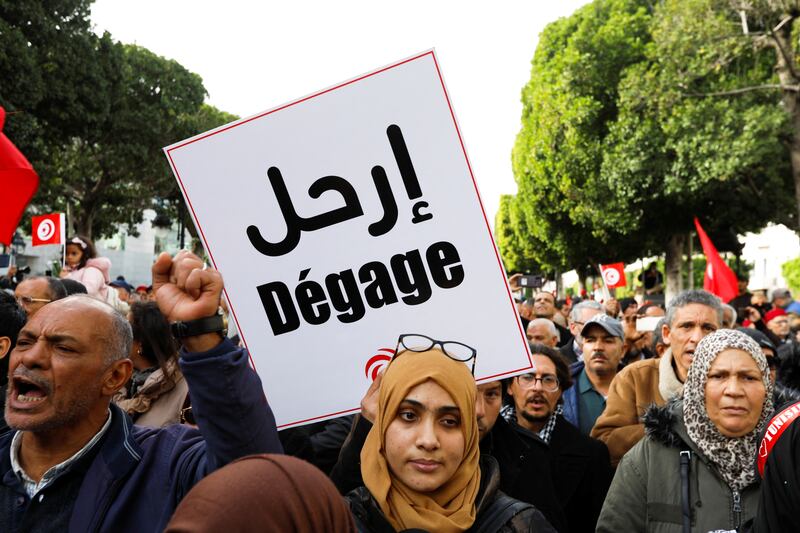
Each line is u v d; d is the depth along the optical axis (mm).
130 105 28109
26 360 1807
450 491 2012
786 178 20828
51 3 18500
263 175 2777
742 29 16453
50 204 26781
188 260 1917
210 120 32781
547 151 26547
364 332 2719
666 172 20938
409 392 2000
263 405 1915
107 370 1883
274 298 2771
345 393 2711
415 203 2703
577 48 24312
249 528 959
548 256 41125
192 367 1826
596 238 30469
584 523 3443
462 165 2682
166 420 3312
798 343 3773
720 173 17969
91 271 6535
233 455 1833
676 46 16594
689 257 28828
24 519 1826
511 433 3105
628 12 25234
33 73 17328
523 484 2998
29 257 37750
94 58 19938
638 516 2760
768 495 2070
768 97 18141
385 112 2717
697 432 2689
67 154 25484
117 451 1898
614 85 23719
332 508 1073
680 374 3719
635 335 6773
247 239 2785
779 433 2078
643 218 24875
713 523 2592
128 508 1861
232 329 4320
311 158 2756
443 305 2682
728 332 2719
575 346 6441
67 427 1867
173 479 1889
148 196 31953
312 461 2877
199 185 2805
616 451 3699
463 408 2018
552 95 25719
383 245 2721
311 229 2756
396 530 1975
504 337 2643
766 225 24703
